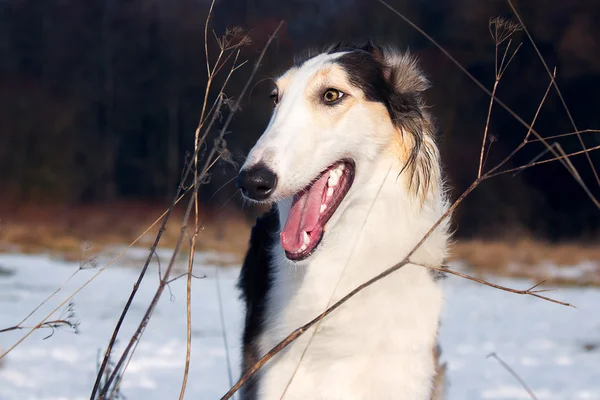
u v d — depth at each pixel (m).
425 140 4.24
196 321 9.73
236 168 4.39
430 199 4.20
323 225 3.99
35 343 7.95
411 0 32.12
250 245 4.84
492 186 28.39
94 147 37.59
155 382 6.61
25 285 12.59
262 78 4.77
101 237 21.94
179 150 38.34
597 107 26.59
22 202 33.19
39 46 39.41
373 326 3.95
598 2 26.70
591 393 6.73
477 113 29.44
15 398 5.93
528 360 8.16
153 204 36.53
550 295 13.90
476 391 6.73
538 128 27.27
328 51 4.51
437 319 4.09
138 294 12.01
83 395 6.06
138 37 39.22
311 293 4.04
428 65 30.00
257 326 4.32
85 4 39.75
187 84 38.16
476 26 28.33
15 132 35.50
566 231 28.00
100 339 8.27
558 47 26.50
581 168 27.22
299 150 3.86
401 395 3.94
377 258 4.04
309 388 3.96
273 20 22.95
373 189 4.14
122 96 38.69
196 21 38.75
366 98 4.11
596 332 10.01
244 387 4.25
